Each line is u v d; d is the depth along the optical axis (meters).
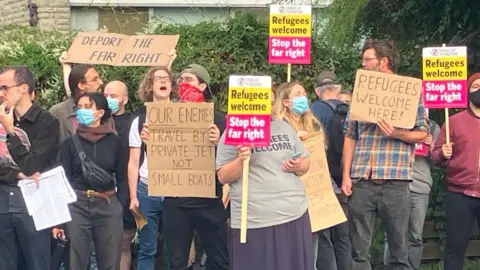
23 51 8.77
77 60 8.29
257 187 6.01
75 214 6.96
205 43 9.04
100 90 8.26
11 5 14.16
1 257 6.70
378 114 7.04
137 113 8.06
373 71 7.08
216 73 8.85
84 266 7.05
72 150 7.02
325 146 7.83
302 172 6.14
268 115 5.86
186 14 13.36
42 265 6.78
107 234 7.05
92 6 12.84
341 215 7.35
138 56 8.26
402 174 7.10
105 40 8.39
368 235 7.27
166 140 6.81
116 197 7.18
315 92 8.85
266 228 6.02
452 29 9.58
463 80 7.49
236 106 5.85
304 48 7.69
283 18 7.68
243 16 9.16
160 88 7.46
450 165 7.61
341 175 8.01
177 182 6.83
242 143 5.86
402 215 7.12
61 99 8.60
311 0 10.27
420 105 7.17
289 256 6.04
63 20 13.30
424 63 7.55
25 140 6.68
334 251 8.22
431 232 9.31
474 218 7.68
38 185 6.64
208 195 6.81
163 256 8.76
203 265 8.65
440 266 9.27
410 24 9.83
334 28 9.66
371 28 9.98
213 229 7.08
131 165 7.67
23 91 6.71
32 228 6.69
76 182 7.03
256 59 9.08
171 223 7.08
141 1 13.19
